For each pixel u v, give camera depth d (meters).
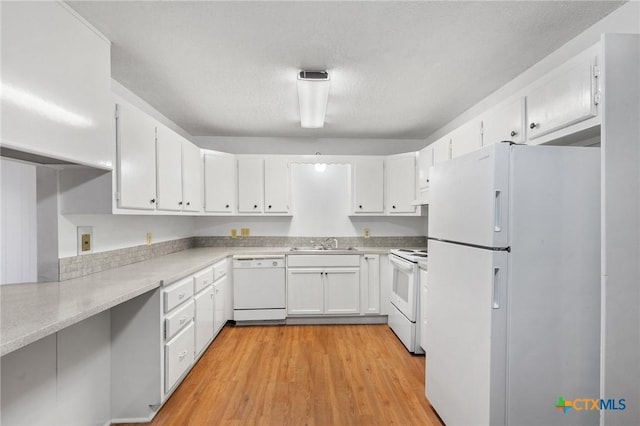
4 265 1.74
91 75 1.60
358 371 2.41
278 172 3.71
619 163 1.31
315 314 3.48
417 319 2.72
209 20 1.62
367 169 3.75
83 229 1.96
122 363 1.85
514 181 1.37
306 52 1.94
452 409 1.67
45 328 1.08
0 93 1.13
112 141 1.77
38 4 1.29
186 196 2.89
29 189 1.75
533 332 1.38
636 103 1.32
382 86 2.45
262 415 1.87
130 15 1.56
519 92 1.88
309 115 2.86
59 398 1.52
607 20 1.61
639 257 1.30
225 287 3.30
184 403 1.99
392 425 1.79
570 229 1.40
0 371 1.27
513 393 1.37
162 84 2.39
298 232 4.03
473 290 1.49
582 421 1.39
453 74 2.25
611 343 1.29
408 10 1.55
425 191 3.25
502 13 1.58
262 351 2.76
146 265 2.43
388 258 3.52
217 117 3.20
